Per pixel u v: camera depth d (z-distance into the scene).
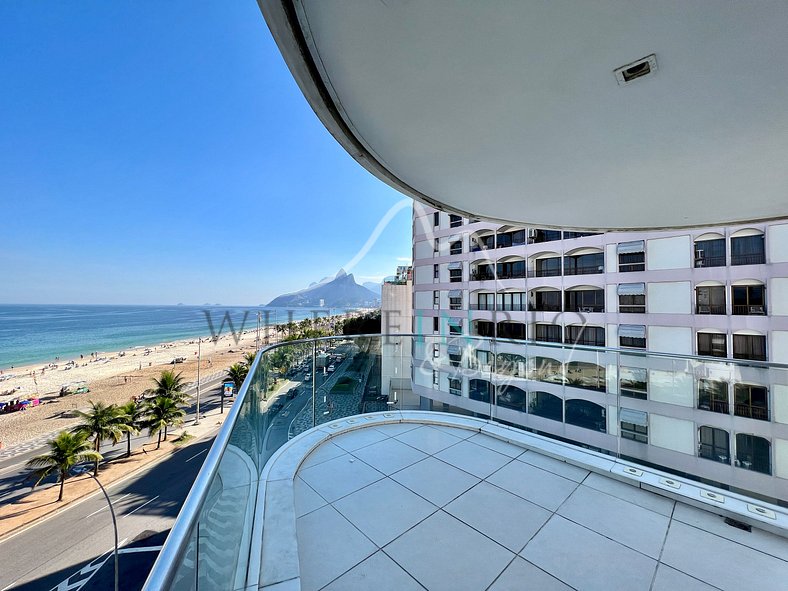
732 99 1.45
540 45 1.17
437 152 1.99
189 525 0.63
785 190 2.45
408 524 1.78
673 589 1.38
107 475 13.24
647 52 1.20
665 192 2.55
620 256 12.32
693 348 10.83
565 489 2.12
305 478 2.23
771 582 1.42
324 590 1.36
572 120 1.65
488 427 3.03
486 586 1.39
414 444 2.76
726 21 1.05
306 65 1.30
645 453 2.79
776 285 9.69
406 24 1.09
